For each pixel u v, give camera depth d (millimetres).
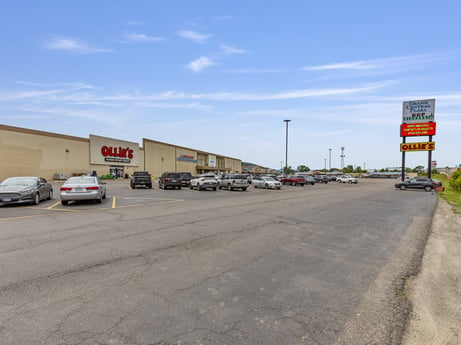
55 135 34062
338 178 58594
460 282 4270
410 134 36656
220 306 3398
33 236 6781
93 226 7988
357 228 8273
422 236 7371
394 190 29656
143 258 5184
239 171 98250
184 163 63812
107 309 3283
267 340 2723
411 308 3428
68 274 4367
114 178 41812
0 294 3650
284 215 10320
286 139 47500
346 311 3338
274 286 4023
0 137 28234
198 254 5465
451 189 32250
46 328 2871
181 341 2682
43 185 14547
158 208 11977
